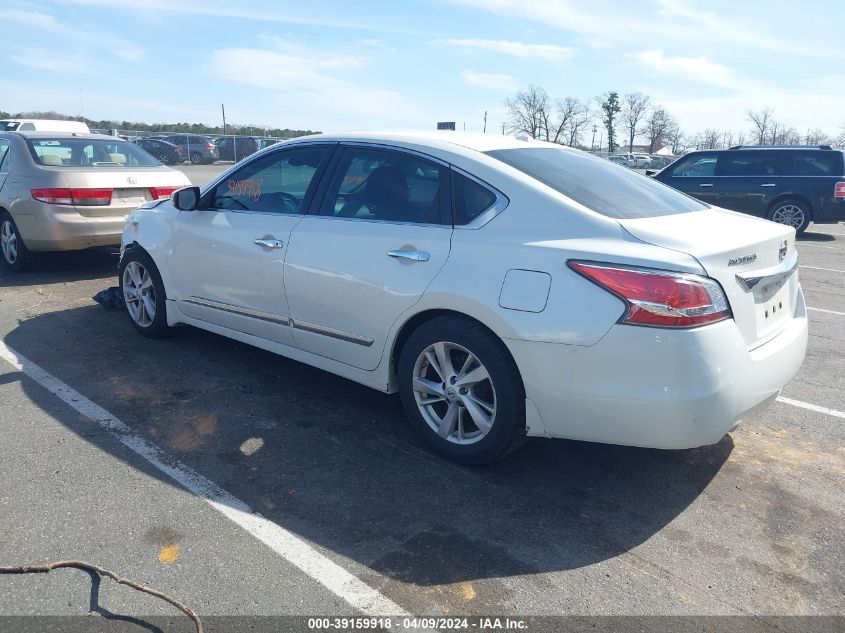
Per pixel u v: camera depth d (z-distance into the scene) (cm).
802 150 1302
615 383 299
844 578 282
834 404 460
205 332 575
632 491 344
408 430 405
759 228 353
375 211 385
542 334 311
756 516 325
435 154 371
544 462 371
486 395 348
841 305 749
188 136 3278
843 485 354
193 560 281
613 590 271
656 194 391
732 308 304
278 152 448
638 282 293
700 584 276
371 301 373
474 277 332
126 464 356
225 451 373
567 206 329
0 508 313
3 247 795
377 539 299
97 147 798
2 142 787
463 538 301
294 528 305
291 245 412
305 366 502
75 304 654
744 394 307
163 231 513
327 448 380
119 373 480
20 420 403
